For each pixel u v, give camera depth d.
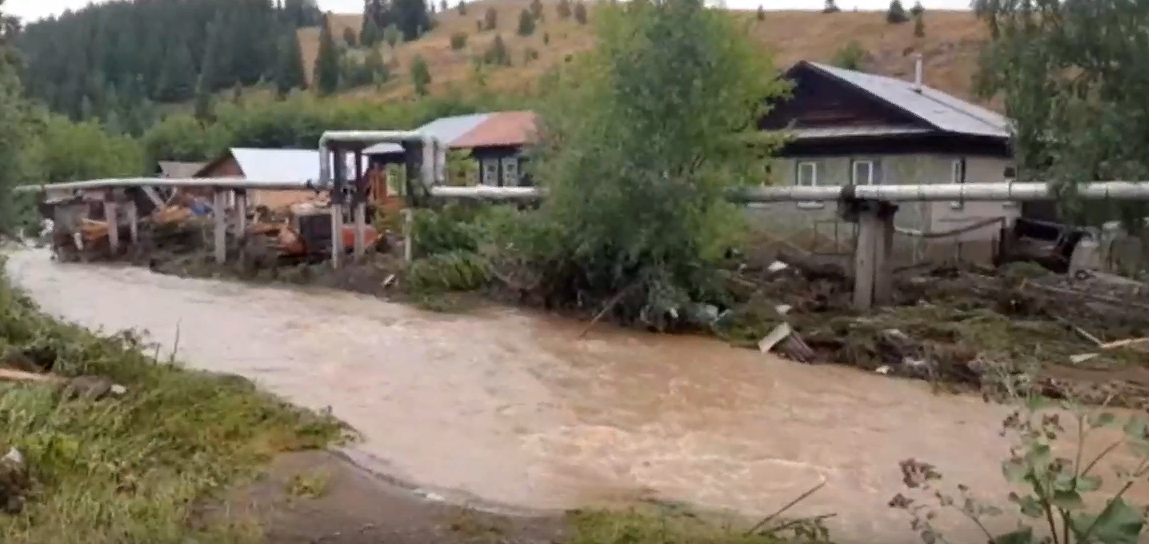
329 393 13.59
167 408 10.85
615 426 12.38
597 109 20.50
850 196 19.31
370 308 22.12
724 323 19.03
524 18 121.00
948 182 24.98
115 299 23.56
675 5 19.91
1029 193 17.36
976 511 7.48
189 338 17.84
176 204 35.88
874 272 19.33
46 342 12.23
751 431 12.22
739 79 20.50
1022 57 9.23
